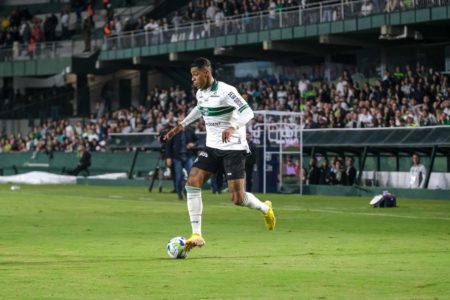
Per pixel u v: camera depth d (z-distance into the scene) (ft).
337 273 40.11
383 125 139.03
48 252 50.29
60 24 257.55
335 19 162.40
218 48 184.03
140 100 225.56
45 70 230.48
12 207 96.89
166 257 47.39
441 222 75.97
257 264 43.83
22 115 229.45
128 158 173.99
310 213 88.63
